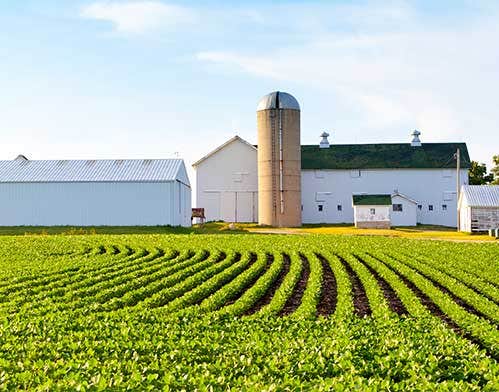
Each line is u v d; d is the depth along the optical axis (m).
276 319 21.89
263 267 39.81
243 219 97.31
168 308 24.88
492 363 15.88
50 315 22.36
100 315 22.67
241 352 16.12
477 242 57.25
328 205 99.44
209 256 44.75
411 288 32.16
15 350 16.45
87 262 40.25
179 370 14.11
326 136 104.81
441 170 98.06
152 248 49.94
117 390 12.42
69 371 14.00
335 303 28.12
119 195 73.94
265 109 91.00
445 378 14.05
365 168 98.94
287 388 12.35
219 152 97.88
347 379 12.99
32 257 43.94
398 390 12.41
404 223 94.31
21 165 78.69
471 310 26.69
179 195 78.31
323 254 45.66
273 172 90.50
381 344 16.92
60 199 74.25
